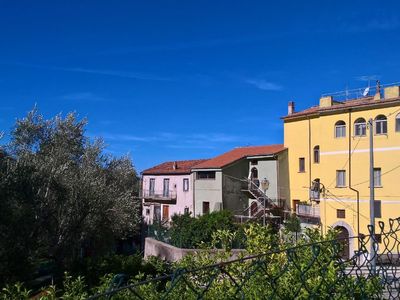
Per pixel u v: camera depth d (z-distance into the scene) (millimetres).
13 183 15789
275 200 38500
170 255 22031
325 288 3400
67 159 22000
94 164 24188
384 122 31516
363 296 3443
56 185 18703
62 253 19391
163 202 47625
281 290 3510
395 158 30859
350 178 33062
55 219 18703
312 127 36906
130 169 31703
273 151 39406
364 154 32344
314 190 35500
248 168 41812
